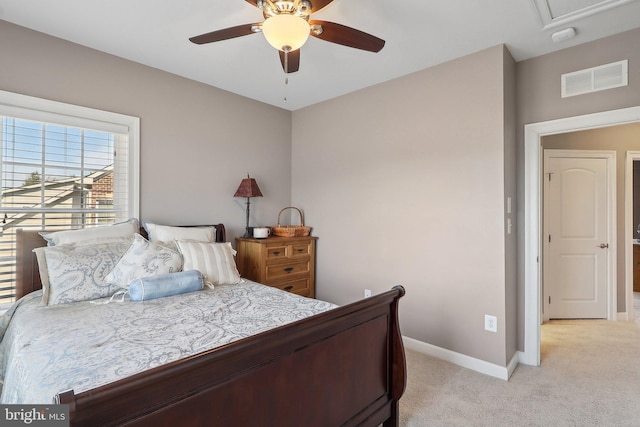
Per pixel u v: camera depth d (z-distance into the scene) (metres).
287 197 4.10
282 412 1.25
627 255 3.83
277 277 3.43
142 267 2.16
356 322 1.58
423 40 2.40
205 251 2.53
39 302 1.95
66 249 2.08
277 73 3.01
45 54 2.34
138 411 0.85
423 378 2.45
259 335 1.14
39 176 2.37
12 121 2.26
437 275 2.81
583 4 1.97
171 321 1.65
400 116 3.06
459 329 2.67
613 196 3.82
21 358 1.31
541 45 2.48
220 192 3.40
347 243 3.52
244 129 3.61
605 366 2.64
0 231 2.22
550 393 2.23
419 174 2.92
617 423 1.91
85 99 2.52
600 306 3.85
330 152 3.69
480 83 2.56
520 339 2.73
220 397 1.05
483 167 2.54
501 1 1.94
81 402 0.74
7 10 2.07
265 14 1.74
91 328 1.54
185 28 2.27
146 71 2.84
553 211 3.85
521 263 2.73
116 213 2.72
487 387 2.32
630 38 2.26
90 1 1.97
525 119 2.71
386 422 1.85
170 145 3.00
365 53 2.60
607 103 2.34
